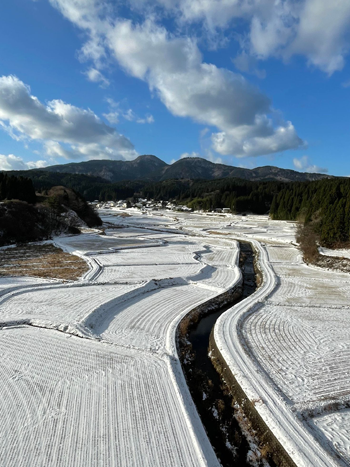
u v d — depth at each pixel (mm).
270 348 14258
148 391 10352
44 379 10875
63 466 7363
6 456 7590
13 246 38312
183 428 8820
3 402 9586
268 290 23344
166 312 18250
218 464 7965
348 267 29625
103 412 9266
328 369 12539
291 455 8273
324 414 9906
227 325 16453
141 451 7926
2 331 14742
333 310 19359
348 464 7922
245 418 10258
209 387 11945
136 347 13516
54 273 26312
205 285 23969
